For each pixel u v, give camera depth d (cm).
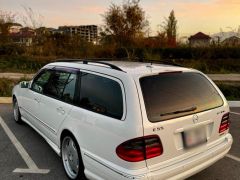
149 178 318
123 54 2572
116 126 332
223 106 411
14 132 643
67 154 439
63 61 522
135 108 325
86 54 2666
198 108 373
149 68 381
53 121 475
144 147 318
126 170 320
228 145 418
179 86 374
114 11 2939
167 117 338
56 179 437
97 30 3006
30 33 2859
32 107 579
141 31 2983
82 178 404
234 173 463
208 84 417
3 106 904
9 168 471
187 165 351
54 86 497
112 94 357
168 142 335
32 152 535
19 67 2227
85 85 410
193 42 2942
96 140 360
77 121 399
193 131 363
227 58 2464
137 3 2942
